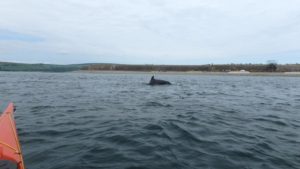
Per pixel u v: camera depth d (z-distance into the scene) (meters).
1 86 30.31
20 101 17.30
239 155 7.01
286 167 6.33
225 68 104.19
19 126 9.80
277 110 15.04
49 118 11.49
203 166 6.21
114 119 11.36
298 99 21.30
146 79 55.41
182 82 44.47
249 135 9.10
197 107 15.42
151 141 7.98
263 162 6.59
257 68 100.25
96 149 7.16
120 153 6.88
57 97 20.12
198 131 9.36
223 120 11.55
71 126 9.92
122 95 22.12
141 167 6.05
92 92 24.77
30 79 49.94
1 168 3.97
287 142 8.38
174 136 8.61
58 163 6.18
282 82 49.41
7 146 4.56
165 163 6.31
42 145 7.52
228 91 27.97
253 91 28.66
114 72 109.50
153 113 13.02
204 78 65.38
